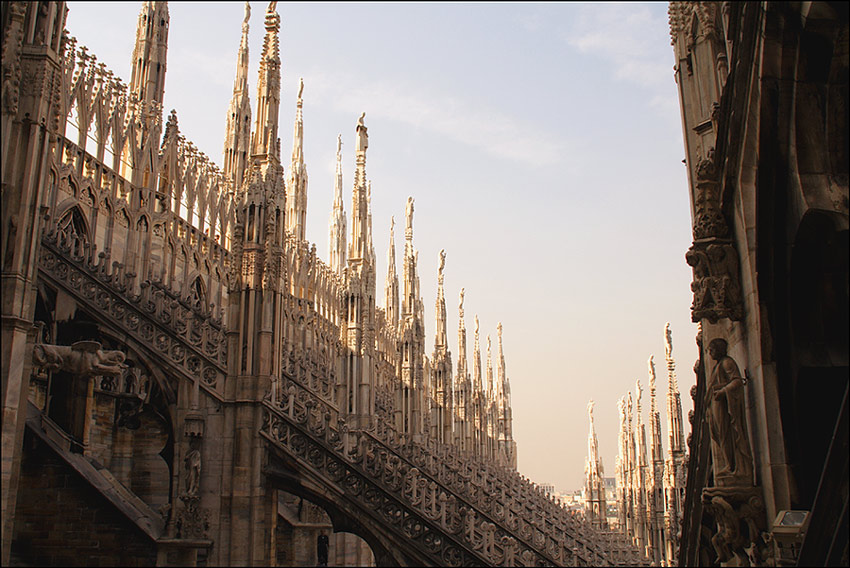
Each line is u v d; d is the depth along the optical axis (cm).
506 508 2625
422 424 4406
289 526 2922
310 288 5319
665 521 4038
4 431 1179
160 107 3591
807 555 940
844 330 1122
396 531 1919
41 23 1313
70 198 2900
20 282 1229
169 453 2108
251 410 2083
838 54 1038
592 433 6488
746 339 1177
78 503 2009
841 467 874
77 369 1496
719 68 1381
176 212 3659
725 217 1212
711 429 1185
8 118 1208
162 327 2177
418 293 4569
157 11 3838
